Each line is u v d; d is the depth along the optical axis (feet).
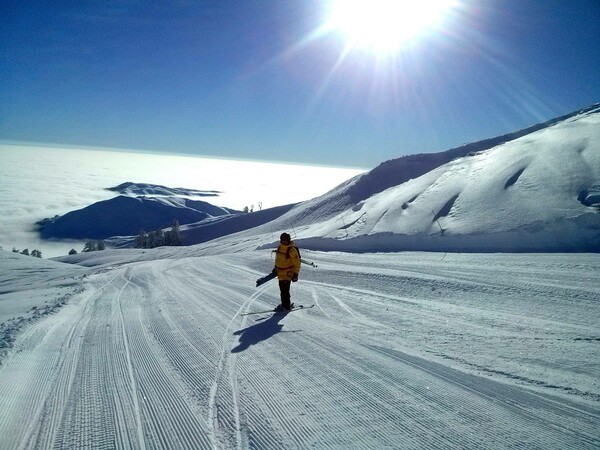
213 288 43.93
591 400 13.92
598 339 19.81
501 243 46.83
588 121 72.84
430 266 41.75
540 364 17.17
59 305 38.09
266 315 29.43
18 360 21.93
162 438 13.56
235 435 13.47
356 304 30.58
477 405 14.19
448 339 21.24
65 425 14.75
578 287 28.91
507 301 27.89
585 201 46.37
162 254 157.69
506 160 66.85
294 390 16.40
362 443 12.45
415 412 14.02
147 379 18.67
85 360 21.76
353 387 16.30
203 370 19.30
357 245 61.46
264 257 68.18
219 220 376.68
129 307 37.04
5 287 61.57
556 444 11.65
